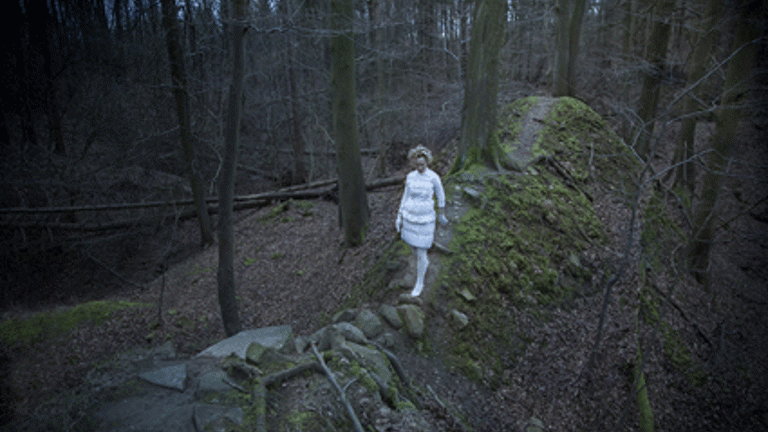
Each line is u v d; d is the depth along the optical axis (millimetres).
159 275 11125
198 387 3355
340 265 9281
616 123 13594
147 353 4109
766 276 10039
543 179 8828
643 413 5531
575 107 12078
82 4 10336
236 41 5730
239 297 9305
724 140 8469
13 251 9766
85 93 10359
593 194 9531
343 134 9430
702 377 6820
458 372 5039
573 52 13008
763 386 7062
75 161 10148
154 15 11109
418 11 17391
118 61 10703
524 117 11625
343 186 9695
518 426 4730
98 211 11812
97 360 6301
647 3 13422
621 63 14023
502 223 7238
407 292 5773
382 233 9711
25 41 9719
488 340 5586
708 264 9023
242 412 3047
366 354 4137
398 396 3943
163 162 13031
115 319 7754
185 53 11695
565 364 5844
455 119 14055
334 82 9250
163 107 11773
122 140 10648
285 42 14578
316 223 12305
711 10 10031
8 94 9352
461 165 8508
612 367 6062
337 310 7277
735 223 11453
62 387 5398
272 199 14516
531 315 6254
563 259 7375
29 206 10141
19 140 9398
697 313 8156
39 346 6668
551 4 16125
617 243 8453
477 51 8109
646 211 9664
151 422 2955
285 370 3584
